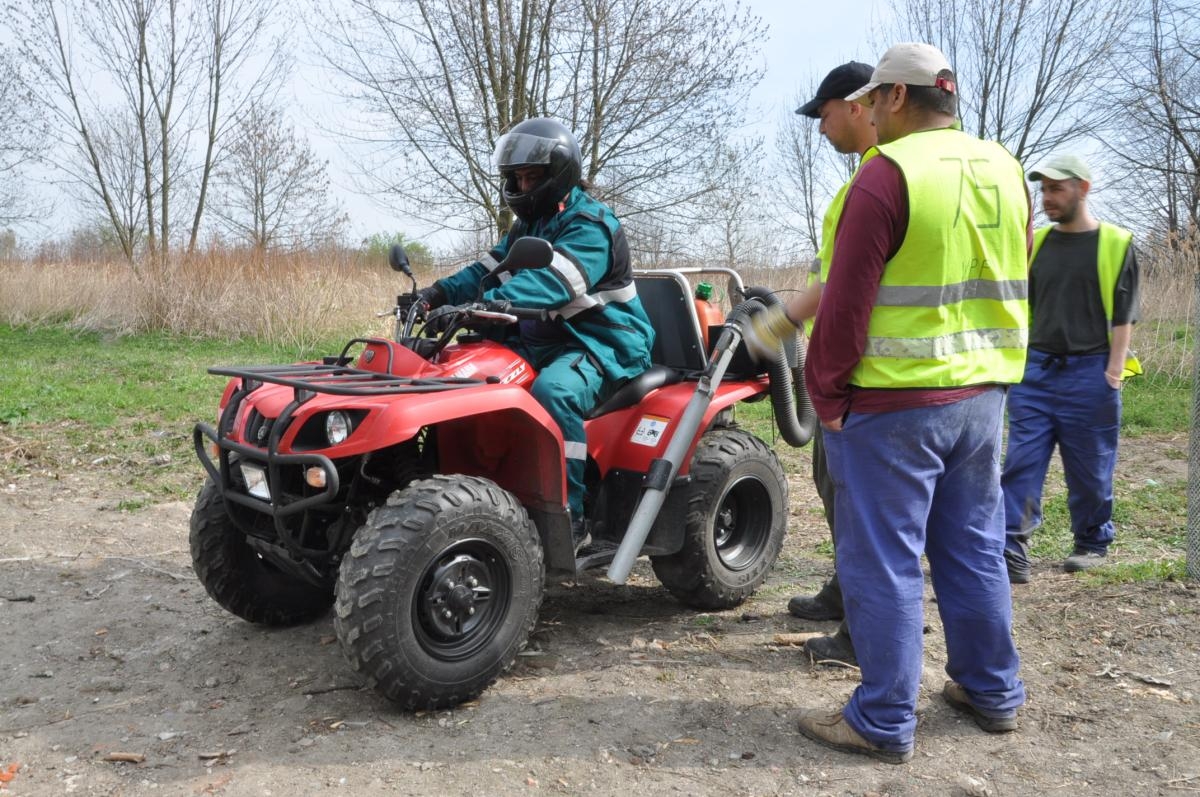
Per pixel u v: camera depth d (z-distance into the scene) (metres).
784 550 5.32
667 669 3.65
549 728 3.16
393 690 3.12
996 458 2.98
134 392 9.39
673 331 4.35
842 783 2.82
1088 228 4.59
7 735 3.17
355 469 3.39
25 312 15.66
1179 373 10.79
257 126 21.42
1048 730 3.12
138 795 2.78
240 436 3.42
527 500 3.61
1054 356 4.60
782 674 3.60
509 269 3.38
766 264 17.05
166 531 5.51
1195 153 17.53
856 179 2.71
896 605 2.85
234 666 3.72
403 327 3.88
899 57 2.83
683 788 2.80
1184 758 2.90
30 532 5.42
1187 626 3.83
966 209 2.75
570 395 3.65
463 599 3.20
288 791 2.78
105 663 3.77
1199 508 4.31
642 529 3.62
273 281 14.18
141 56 20.31
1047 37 17.30
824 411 2.82
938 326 2.75
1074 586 4.43
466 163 13.15
